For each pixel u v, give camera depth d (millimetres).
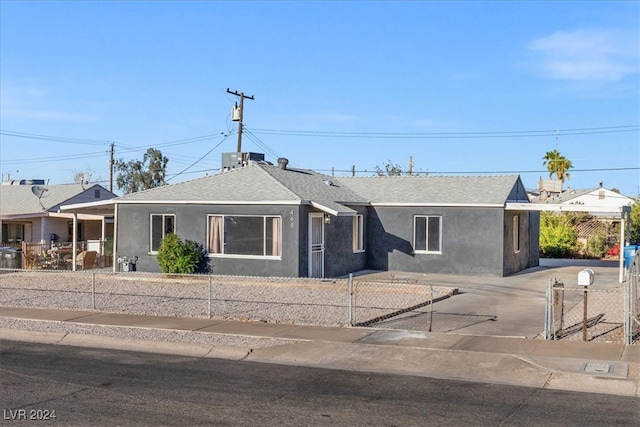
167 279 24562
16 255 30672
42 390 9852
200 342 13477
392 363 11859
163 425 8109
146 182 60906
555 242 39062
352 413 8734
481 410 8922
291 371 11367
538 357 11812
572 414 8742
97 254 31031
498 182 28859
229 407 8969
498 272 26859
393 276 26562
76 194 42188
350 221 27734
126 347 13539
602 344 12805
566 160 62156
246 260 24641
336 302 19312
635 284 15078
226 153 32344
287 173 28672
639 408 9062
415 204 28094
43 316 16641
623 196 60375
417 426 8156
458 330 14836
